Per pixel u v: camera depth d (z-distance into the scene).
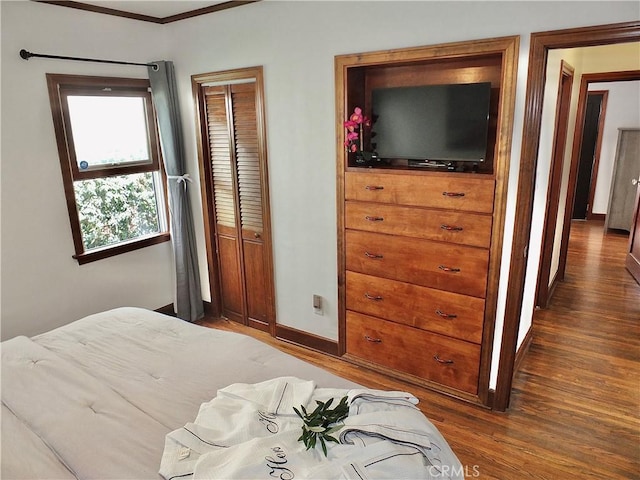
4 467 1.38
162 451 1.43
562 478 2.19
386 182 2.76
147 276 3.81
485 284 2.56
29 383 1.80
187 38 3.48
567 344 3.46
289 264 3.45
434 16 2.40
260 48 3.11
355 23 2.67
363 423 1.46
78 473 1.35
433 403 2.79
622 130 6.25
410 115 2.74
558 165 3.70
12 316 2.96
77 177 3.23
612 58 3.99
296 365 1.97
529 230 2.44
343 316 3.24
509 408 2.72
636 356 3.28
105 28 3.22
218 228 3.88
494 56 2.45
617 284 4.65
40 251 3.05
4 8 2.68
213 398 1.71
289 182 3.25
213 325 3.98
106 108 3.37
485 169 2.69
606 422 2.58
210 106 3.58
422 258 2.75
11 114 2.80
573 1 2.04
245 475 1.25
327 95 2.89
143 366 1.95
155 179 3.85
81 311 3.35
